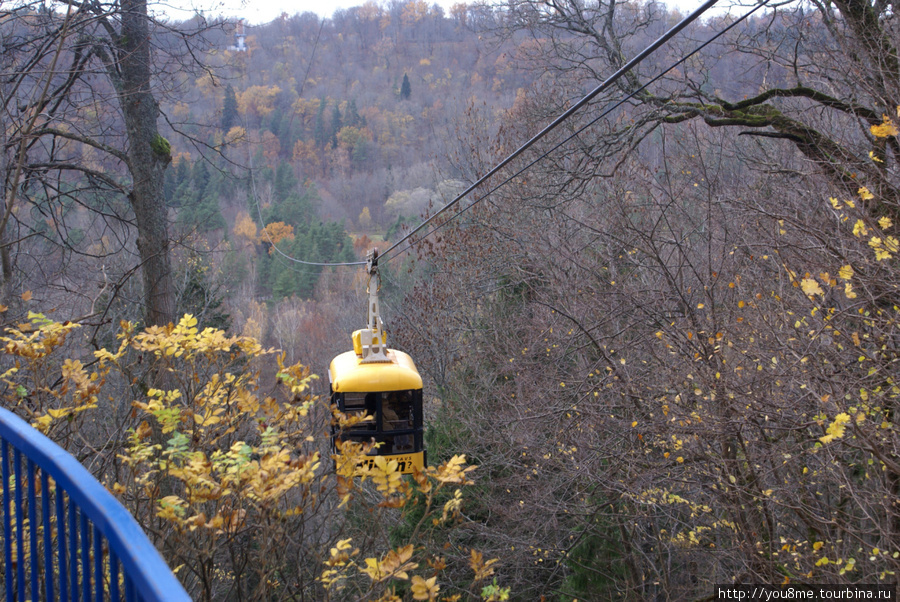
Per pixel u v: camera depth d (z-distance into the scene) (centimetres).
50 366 571
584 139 1430
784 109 1001
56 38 955
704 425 756
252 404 500
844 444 705
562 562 1337
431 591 393
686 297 931
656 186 995
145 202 1252
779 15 934
